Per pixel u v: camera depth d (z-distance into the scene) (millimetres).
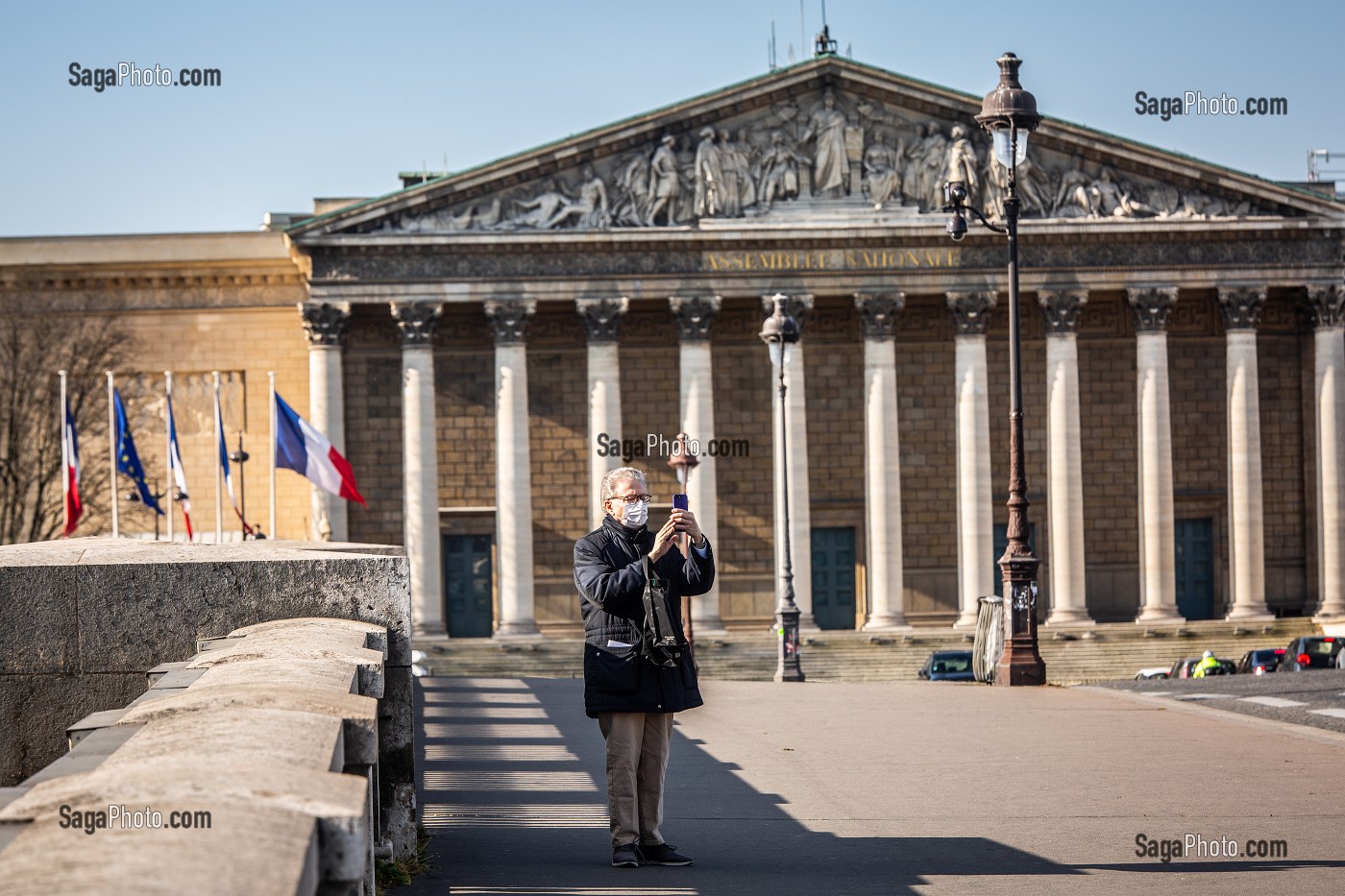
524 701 40156
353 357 92438
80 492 94500
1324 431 91188
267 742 8914
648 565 15891
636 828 15898
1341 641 63438
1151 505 89750
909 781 22844
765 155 89188
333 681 11938
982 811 19906
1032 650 45469
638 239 88062
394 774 15695
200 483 96812
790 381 89312
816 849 17141
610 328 88375
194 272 96250
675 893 14320
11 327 95250
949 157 89000
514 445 88000
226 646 14578
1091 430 94500
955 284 89375
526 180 88375
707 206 88500
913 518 93500
